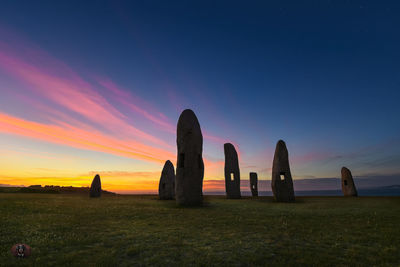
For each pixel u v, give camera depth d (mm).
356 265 5965
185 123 21953
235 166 32688
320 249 7191
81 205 18688
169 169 30172
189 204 19906
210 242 7824
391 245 7609
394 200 25594
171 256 6473
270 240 8117
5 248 6719
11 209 14633
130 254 6551
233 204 21828
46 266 5594
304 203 23062
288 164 26797
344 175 36906
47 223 10367
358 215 13922
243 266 5906
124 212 14641
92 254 6535
